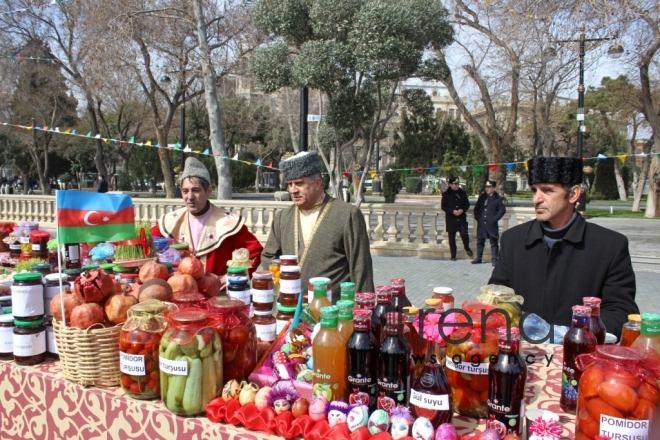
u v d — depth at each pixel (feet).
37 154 113.80
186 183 13.08
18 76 81.00
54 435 7.79
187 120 114.62
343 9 34.65
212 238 12.89
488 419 6.04
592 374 5.36
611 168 134.21
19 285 8.23
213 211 13.41
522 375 5.84
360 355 6.14
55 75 78.28
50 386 7.75
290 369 7.02
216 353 6.66
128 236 9.16
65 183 118.42
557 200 9.37
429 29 35.40
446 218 38.29
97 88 54.90
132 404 6.91
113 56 49.55
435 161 94.12
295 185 11.39
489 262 37.83
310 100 92.38
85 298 7.55
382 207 41.57
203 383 6.49
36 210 52.54
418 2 34.86
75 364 7.39
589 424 5.33
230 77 82.43
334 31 35.45
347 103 37.60
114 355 7.40
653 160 75.87
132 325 6.98
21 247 14.84
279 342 7.64
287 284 8.54
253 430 6.19
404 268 35.35
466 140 99.04
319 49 33.99
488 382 6.08
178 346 6.44
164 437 6.65
